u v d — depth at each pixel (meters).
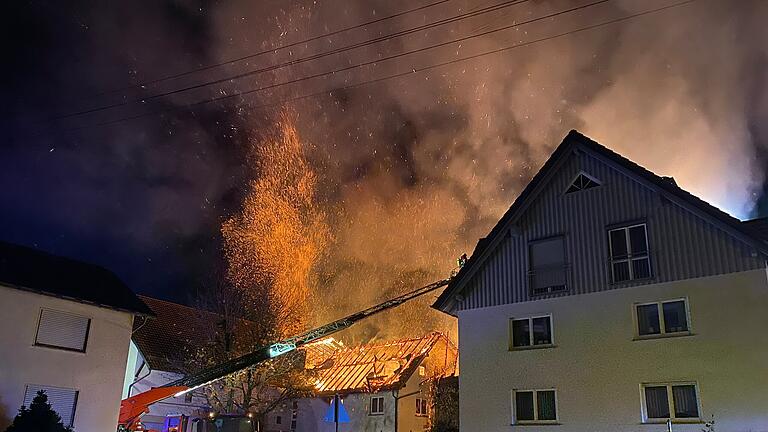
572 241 20.11
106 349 24.33
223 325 30.73
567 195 20.75
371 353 37.75
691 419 16.59
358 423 33.75
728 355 16.47
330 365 37.62
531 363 19.69
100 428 23.38
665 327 17.77
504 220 21.59
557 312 19.70
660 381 17.30
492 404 20.00
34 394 21.89
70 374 22.98
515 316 20.53
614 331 18.44
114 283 27.12
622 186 19.66
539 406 19.22
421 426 33.47
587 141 20.55
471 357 20.97
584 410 18.28
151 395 24.58
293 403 36.28
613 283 18.88
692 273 17.61
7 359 21.45
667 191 18.47
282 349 20.41
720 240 17.41
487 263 21.78
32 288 22.42
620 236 19.31
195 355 31.22
